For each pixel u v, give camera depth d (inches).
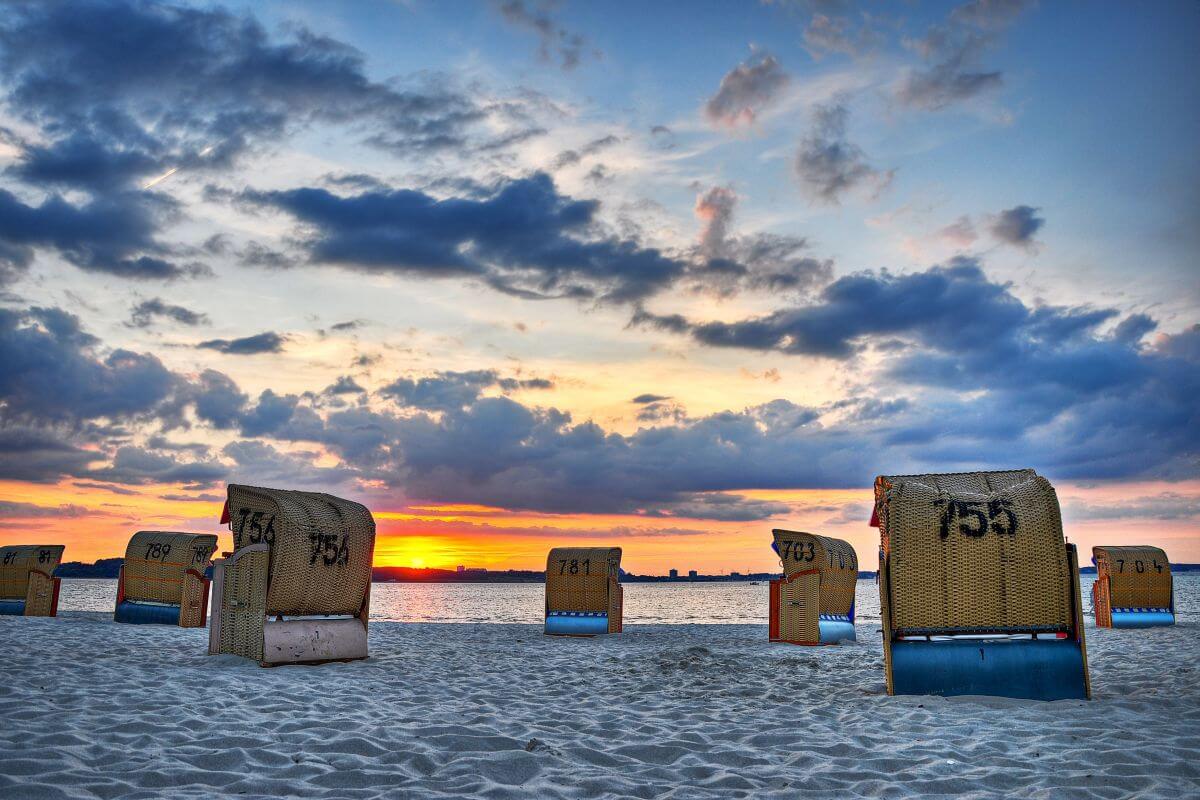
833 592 683.4
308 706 294.8
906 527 326.6
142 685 332.2
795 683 394.3
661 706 321.1
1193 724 259.4
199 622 708.0
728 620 1686.8
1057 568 317.7
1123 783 193.6
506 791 185.2
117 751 212.2
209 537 721.0
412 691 352.8
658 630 864.9
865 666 471.5
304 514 455.5
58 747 211.9
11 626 665.0
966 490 339.3
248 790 185.0
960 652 321.4
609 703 331.0
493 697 340.8
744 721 283.0
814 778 202.7
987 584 320.2
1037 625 318.0
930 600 322.7
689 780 205.0
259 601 438.0
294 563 442.9
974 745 233.5
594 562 760.3
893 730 260.1
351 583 480.1
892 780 200.2
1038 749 226.7
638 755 231.8
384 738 240.7
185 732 239.8
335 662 459.5
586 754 227.9
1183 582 4906.5
